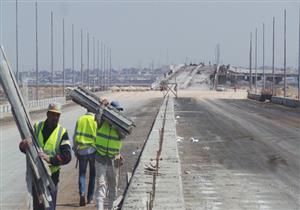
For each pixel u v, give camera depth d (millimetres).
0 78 12977
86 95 19172
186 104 124562
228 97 178250
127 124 18875
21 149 13617
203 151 39875
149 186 22984
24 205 21688
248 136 50938
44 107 110125
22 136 13500
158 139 42375
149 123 68812
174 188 22609
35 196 14273
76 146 21547
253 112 93125
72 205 21625
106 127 19094
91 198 21891
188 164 33219
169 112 85375
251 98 163500
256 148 41562
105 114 18938
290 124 65375
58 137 14406
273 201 22531
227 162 34125
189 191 24578
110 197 19625
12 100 13195
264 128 59875
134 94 199375
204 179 27797
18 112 13258
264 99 141875
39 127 14500
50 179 13805
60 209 20922
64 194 23875
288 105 117125
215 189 25109
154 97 175375
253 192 24422
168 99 145750
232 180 27562
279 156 36875
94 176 21875
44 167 13688
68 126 62531
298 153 38375
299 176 28891
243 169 31250
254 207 21406
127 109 103750
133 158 36469
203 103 130500
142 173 26234
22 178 28188
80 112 95750
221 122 69062
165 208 19188
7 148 42219
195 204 21859
